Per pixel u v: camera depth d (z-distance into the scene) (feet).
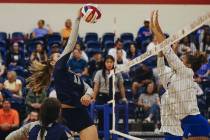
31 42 53.06
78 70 46.09
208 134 17.58
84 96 17.99
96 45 54.39
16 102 38.42
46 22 60.08
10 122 36.37
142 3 61.21
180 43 50.65
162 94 19.01
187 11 61.67
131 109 41.34
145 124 39.47
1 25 59.47
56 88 18.25
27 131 14.14
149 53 22.63
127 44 53.62
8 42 54.75
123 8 61.00
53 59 18.40
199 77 41.57
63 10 60.29
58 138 13.26
